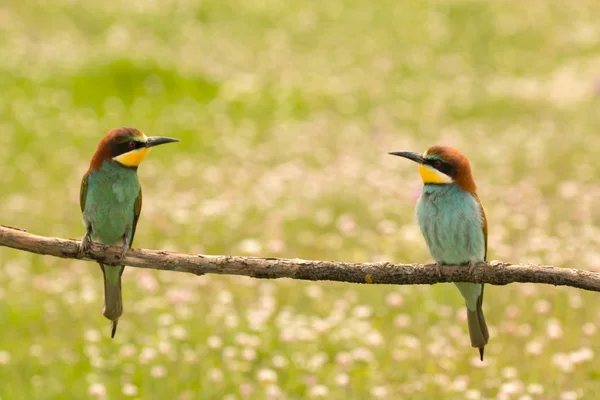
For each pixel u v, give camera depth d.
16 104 20.78
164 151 19.08
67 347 10.13
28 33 26.97
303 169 18.02
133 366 9.44
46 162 17.97
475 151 19.45
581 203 15.02
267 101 23.08
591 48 28.78
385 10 32.59
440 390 8.90
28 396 8.90
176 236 14.09
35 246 6.77
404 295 11.30
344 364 9.29
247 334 10.20
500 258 12.38
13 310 10.98
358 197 15.93
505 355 9.62
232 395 8.79
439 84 26.12
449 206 7.58
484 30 30.67
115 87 22.61
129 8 30.81
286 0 33.53
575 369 9.09
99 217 7.85
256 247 12.99
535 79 26.39
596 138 19.98
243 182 17.16
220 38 29.17
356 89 25.00
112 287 7.41
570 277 6.30
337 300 11.20
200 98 22.80
